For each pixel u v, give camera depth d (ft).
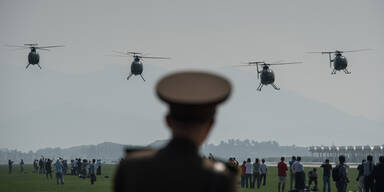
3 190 300.61
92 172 368.07
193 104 21.86
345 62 538.88
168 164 22.94
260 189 296.71
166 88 22.29
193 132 22.99
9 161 635.25
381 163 156.76
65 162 550.77
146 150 24.23
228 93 22.16
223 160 24.25
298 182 230.68
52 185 352.90
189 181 22.72
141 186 22.98
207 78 22.70
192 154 23.15
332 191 278.46
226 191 22.91
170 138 23.47
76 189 311.06
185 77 22.70
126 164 23.71
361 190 215.31
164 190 22.72
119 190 23.91
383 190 157.17
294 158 247.09
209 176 22.80
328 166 230.48
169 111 22.90
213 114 22.89
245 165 304.71
